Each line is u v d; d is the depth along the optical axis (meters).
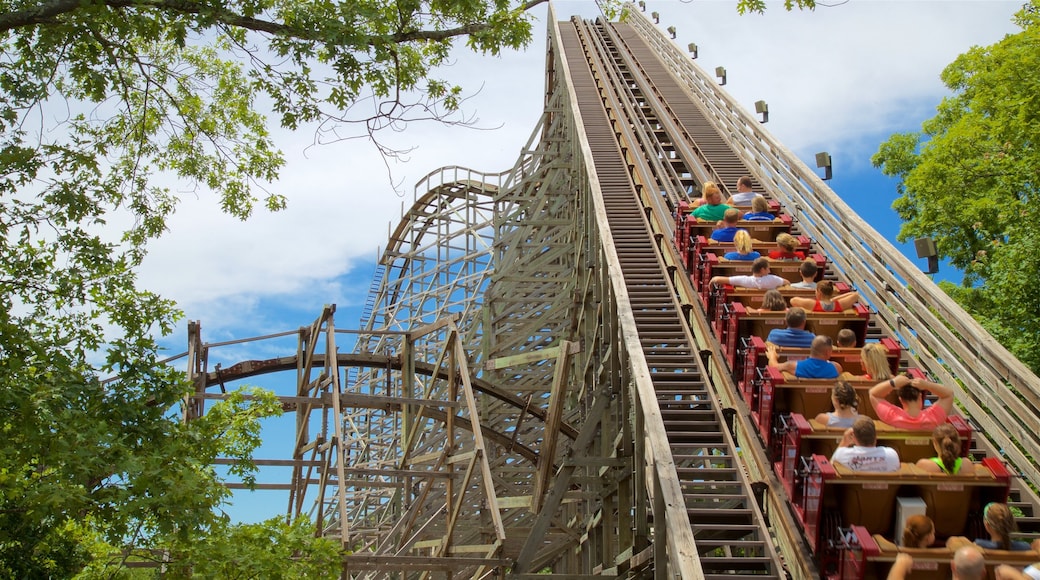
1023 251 24.00
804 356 12.73
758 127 24.75
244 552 12.82
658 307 18.88
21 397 10.37
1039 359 23.36
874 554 8.80
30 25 11.61
